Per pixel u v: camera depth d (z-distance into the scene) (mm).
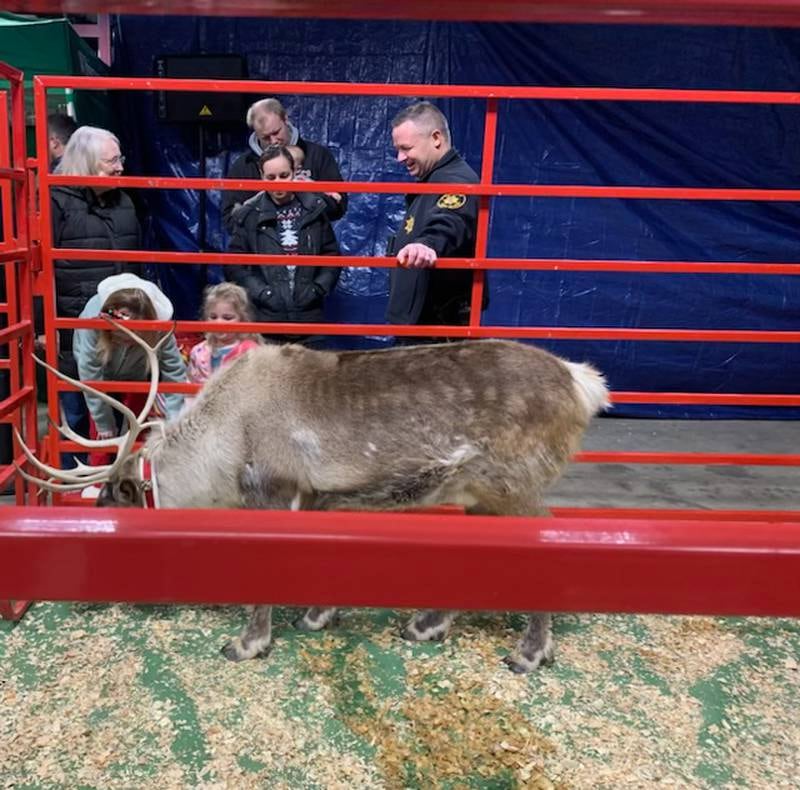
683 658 2859
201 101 5133
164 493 2703
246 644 2740
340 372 2656
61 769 2213
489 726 2441
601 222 5594
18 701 2496
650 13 914
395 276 3398
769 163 5516
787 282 5746
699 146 5480
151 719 2426
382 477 2623
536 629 2730
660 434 5590
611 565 712
